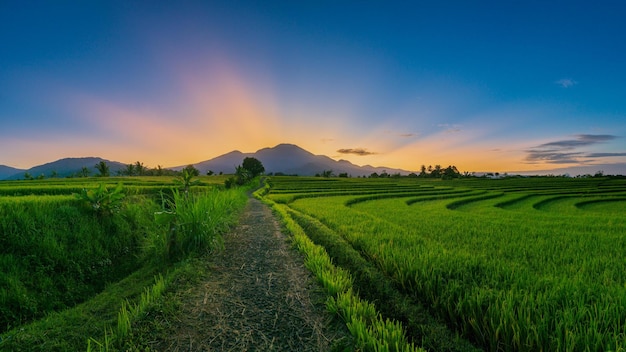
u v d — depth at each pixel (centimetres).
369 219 1288
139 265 793
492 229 1104
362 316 407
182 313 442
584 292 455
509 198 3206
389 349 342
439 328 384
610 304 402
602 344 315
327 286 525
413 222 1296
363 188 4666
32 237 669
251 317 436
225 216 1088
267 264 686
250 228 1115
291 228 1062
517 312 392
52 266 654
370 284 534
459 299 428
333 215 1420
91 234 800
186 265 629
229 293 521
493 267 585
